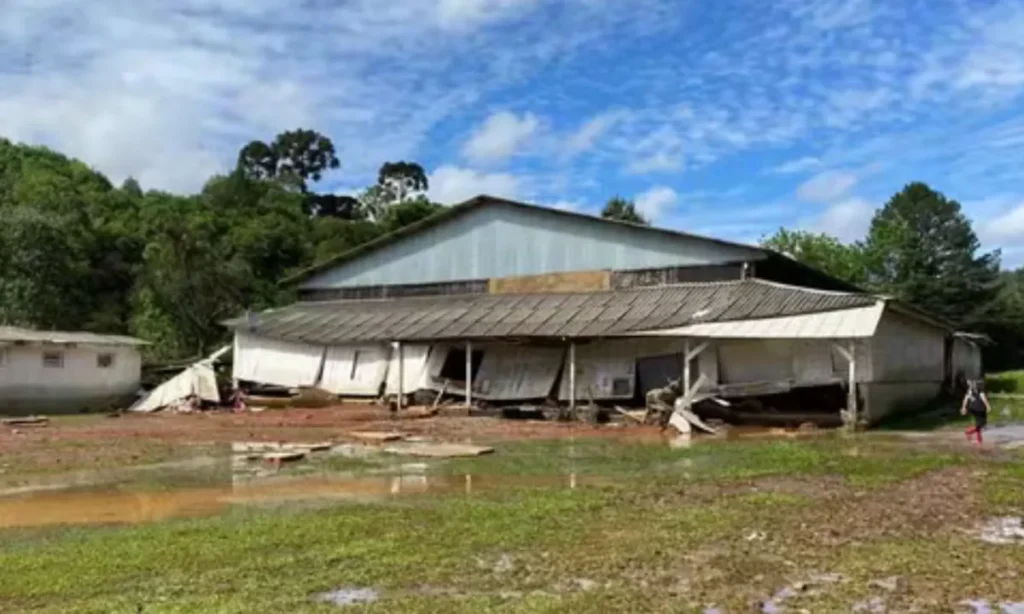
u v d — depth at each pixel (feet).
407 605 24.30
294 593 25.63
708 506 40.11
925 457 57.93
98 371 114.73
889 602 24.86
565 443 71.77
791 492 44.24
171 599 24.97
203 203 247.09
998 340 218.18
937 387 110.42
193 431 83.05
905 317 95.04
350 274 134.21
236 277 174.40
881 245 240.94
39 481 51.21
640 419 88.17
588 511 38.83
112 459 61.52
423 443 71.72
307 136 395.34
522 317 104.06
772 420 87.35
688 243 105.09
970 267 230.48
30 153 241.76
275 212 252.83
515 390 103.40
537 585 26.55
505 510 39.04
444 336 103.09
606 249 110.93
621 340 98.53
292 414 101.55
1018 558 29.91
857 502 41.14
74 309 163.84
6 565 29.07
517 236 118.32
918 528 35.12
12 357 105.81
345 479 51.34
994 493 43.60
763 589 26.12
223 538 33.12
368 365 114.73
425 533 33.94
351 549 31.14
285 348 122.42
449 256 124.36
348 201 362.74
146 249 177.27
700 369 93.15
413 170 378.12
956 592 25.86
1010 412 97.60
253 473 54.19
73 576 27.55
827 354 86.02
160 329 157.89
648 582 26.84
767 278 108.06
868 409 82.94
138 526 36.78
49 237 160.66
